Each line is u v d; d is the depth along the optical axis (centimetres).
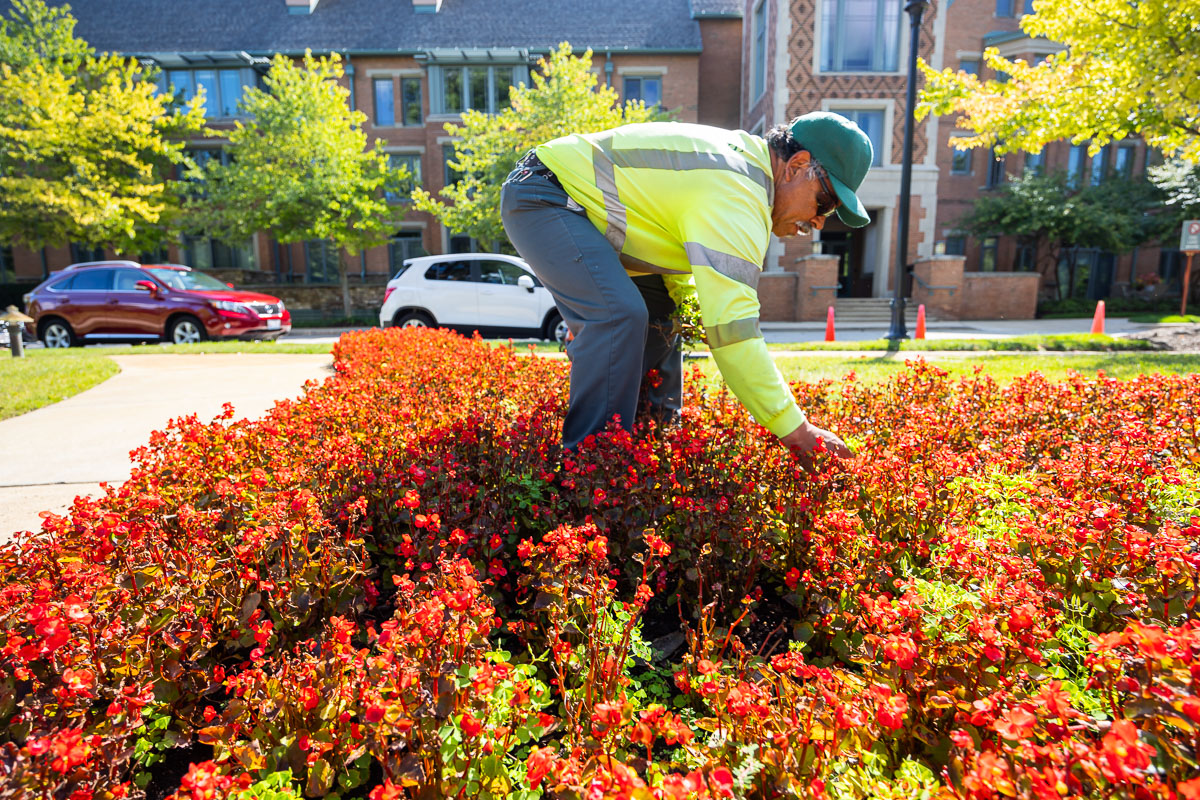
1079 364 733
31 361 785
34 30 2238
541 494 241
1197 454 282
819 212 254
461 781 123
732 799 104
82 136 2064
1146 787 94
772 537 200
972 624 138
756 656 160
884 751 131
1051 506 216
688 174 232
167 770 147
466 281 1254
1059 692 116
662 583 190
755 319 221
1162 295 2711
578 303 260
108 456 382
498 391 433
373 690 128
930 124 2106
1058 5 938
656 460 227
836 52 2077
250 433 286
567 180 253
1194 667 107
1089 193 2373
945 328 1767
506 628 175
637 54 2559
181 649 151
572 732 139
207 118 2617
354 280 2736
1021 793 96
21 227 2134
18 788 108
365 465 244
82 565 165
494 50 2508
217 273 2558
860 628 160
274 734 135
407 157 2662
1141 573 173
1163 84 852
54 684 139
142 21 2723
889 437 317
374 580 219
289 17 2716
